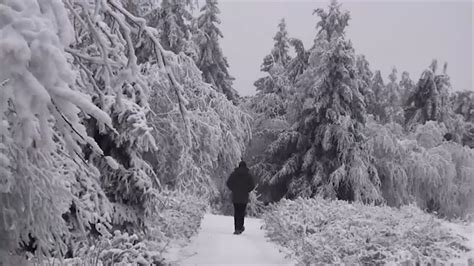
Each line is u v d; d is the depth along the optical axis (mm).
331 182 23047
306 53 31094
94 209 7047
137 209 8531
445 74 34781
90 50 5863
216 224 14977
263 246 10336
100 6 4750
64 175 5086
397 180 24984
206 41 29250
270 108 30281
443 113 34312
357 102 24297
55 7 3383
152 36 5109
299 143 25891
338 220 10062
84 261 5766
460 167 27016
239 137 19016
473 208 26250
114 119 7809
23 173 3826
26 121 3072
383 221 9711
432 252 8398
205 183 17266
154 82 13922
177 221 10492
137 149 8273
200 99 16312
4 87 2947
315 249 7930
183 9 21062
